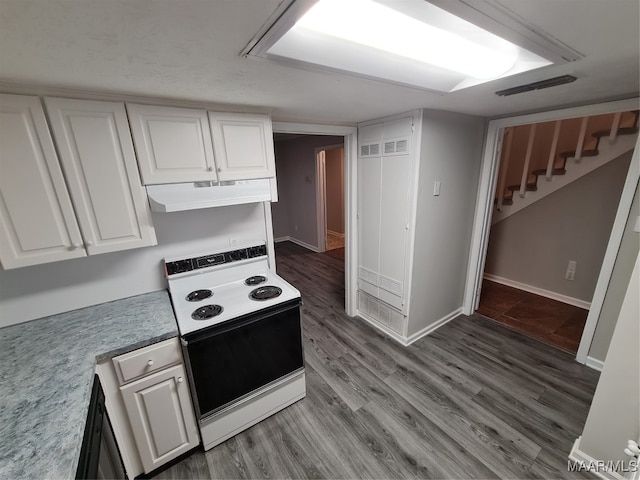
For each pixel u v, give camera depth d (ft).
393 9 2.48
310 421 6.32
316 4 2.32
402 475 5.18
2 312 4.95
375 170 8.53
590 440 5.10
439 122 7.41
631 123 9.16
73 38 2.63
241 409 5.92
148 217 5.18
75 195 4.51
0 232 4.09
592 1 2.33
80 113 4.34
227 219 7.00
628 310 4.42
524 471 5.17
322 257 17.72
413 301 8.58
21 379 3.80
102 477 3.61
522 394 6.84
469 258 10.09
